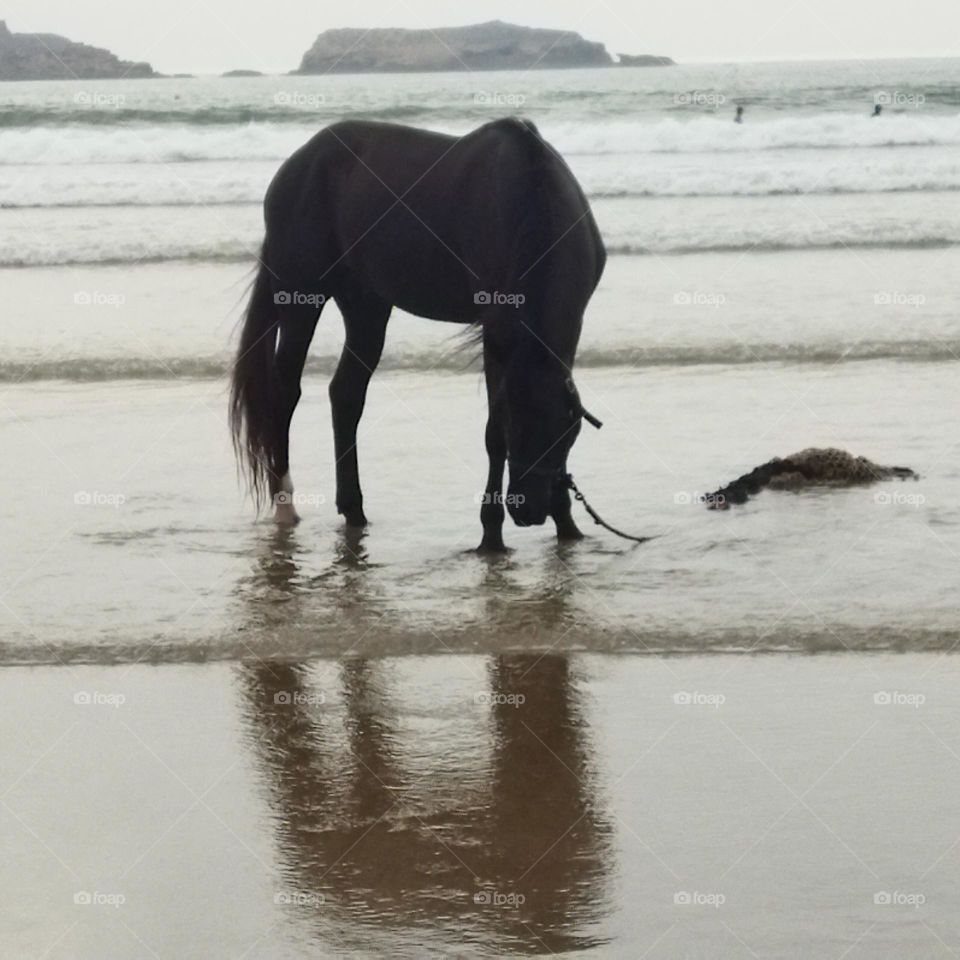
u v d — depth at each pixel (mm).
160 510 7461
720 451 8148
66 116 26219
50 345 11203
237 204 17891
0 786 4402
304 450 8625
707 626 5598
